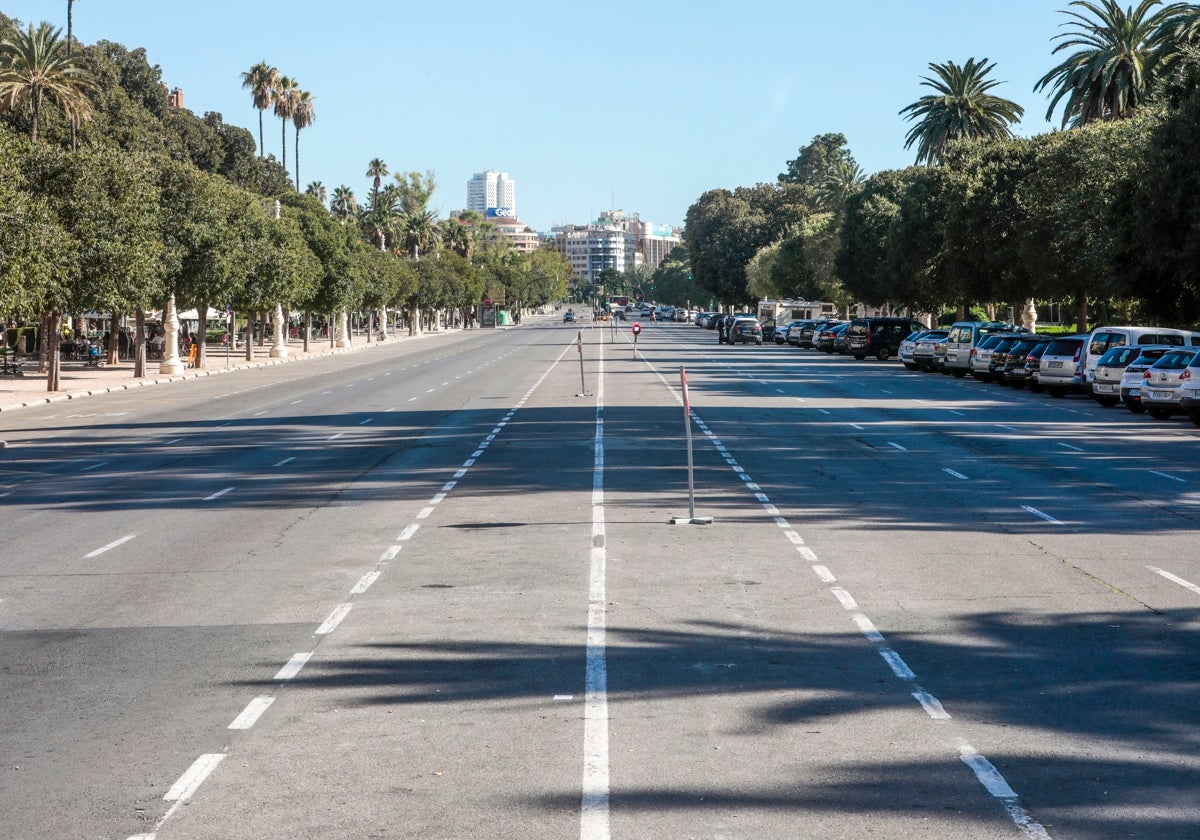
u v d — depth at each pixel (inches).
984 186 2490.2
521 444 1011.9
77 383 2027.6
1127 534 582.9
